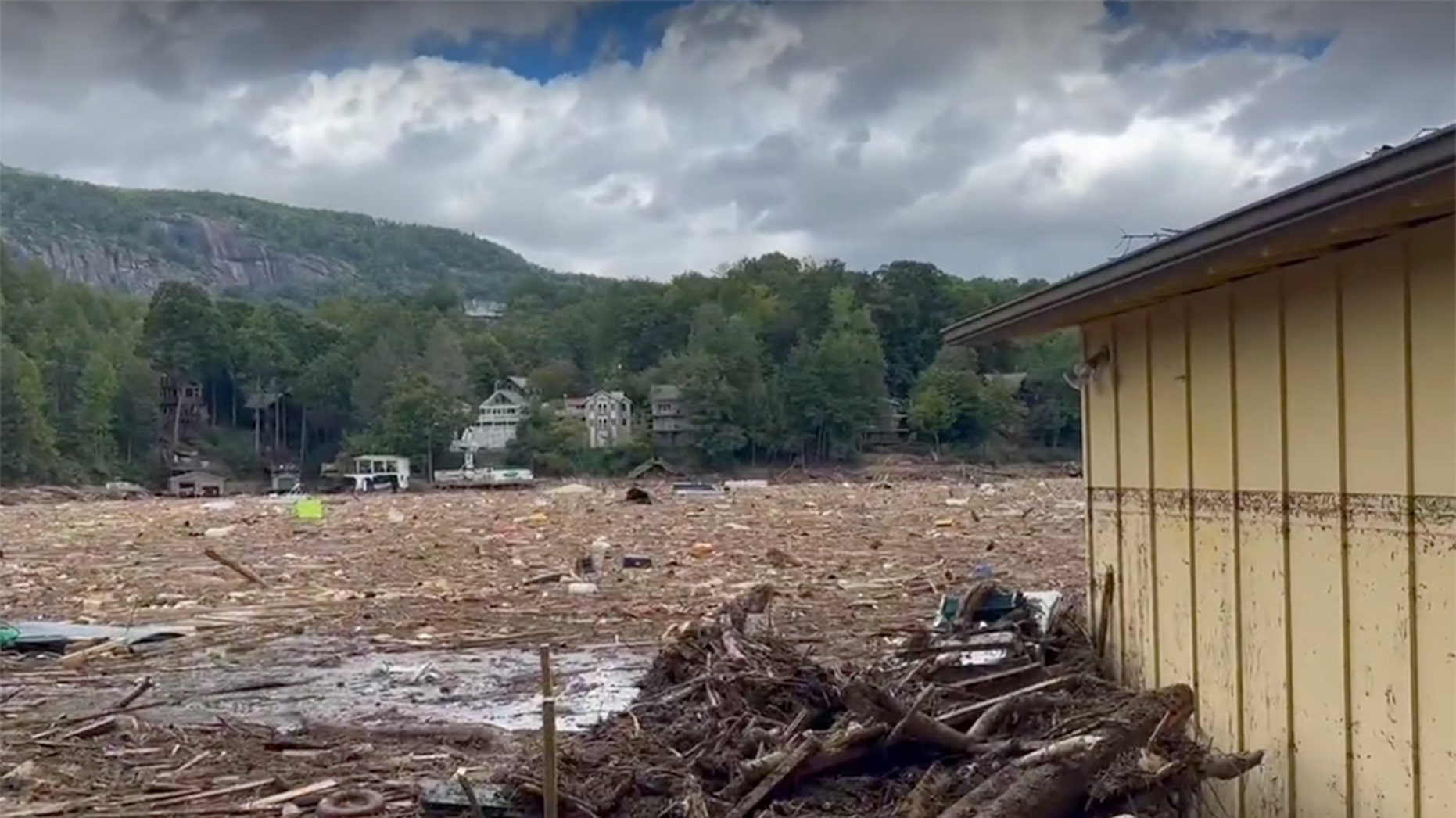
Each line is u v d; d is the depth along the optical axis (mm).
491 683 12484
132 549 30250
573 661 13664
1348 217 4168
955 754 7016
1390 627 5113
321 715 10961
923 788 6367
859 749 7023
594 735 8453
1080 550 25781
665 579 21359
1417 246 4812
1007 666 8688
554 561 25172
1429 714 4871
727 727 7754
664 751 7656
